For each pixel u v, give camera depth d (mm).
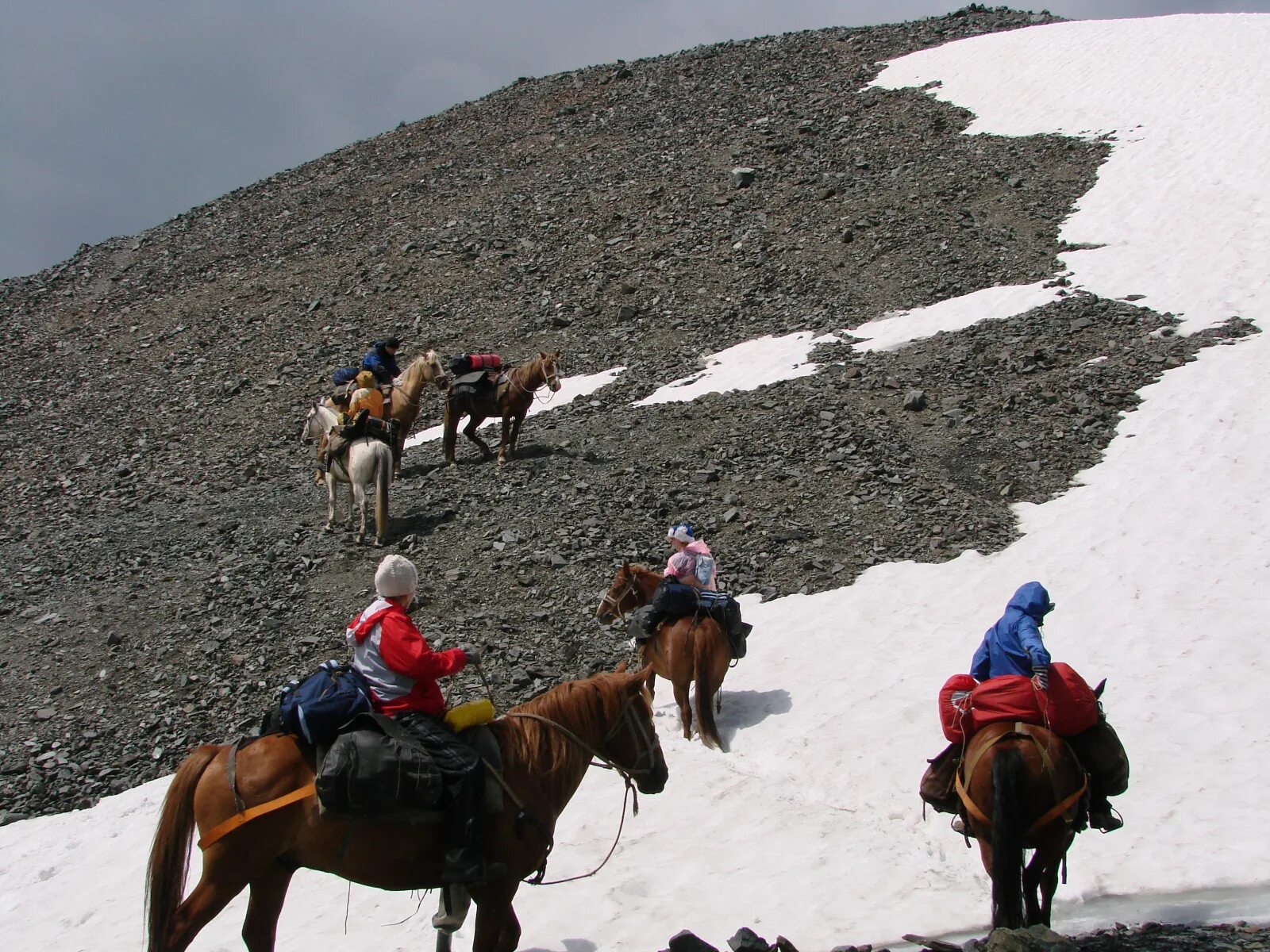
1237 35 40969
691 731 12148
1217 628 12711
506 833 7016
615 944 8047
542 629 15297
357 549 18781
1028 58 43406
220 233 47625
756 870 9148
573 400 26156
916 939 7605
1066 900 8336
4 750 14367
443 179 45812
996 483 18047
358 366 31953
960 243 29969
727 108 45406
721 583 16141
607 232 36688
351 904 9359
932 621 14070
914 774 10555
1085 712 7418
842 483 18547
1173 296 23969
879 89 43844
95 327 40375
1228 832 8953
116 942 9180
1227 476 16500
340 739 6633
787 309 28766
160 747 13953
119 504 25828
